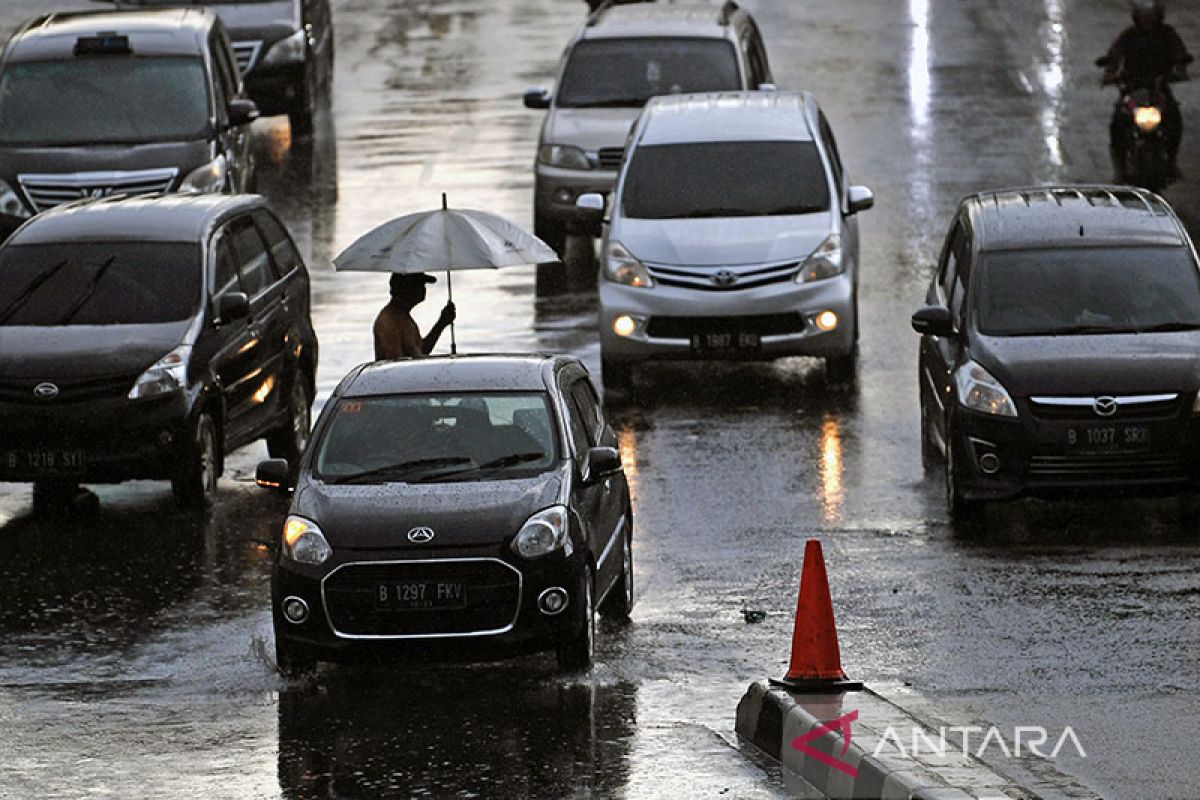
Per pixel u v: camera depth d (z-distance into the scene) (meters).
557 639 36.72
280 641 36.97
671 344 61.88
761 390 62.94
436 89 110.56
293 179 90.69
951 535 47.41
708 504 50.31
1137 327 49.97
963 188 86.50
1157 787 30.12
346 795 30.55
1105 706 34.38
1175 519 48.97
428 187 88.19
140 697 36.59
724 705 35.25
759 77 84.81
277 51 97.75
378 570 36.56
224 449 52.50
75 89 74.25
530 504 37.38
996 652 37.91
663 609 41.88
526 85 110.69
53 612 42.78
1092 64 111.19
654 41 81.69
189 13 79.19
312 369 58.41
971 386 48.25
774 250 62.28
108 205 56.38
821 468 53.62
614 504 41.28
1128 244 51.88
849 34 122.25
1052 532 47.78
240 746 33.25
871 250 78.31
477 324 70.38
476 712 35.09
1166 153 87.12
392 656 36.59
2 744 33.66
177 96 74.12
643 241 62.84
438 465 38.94
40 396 50.25
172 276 53.25
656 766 31.69
